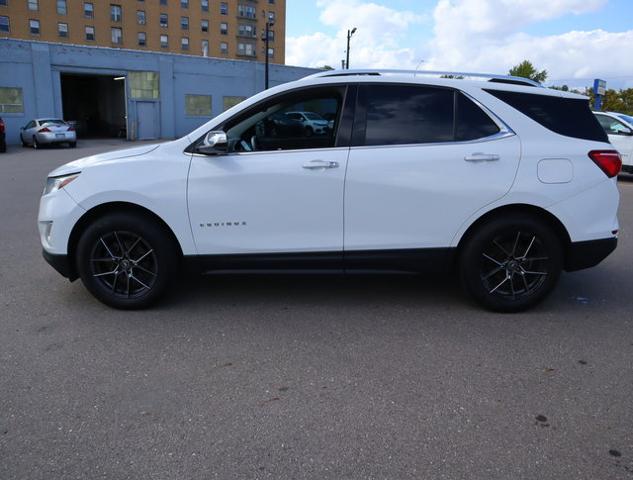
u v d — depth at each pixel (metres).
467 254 4.32
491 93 4.30
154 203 4.18
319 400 3.06
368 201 4.19
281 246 4.27
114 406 2.98
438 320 4.27
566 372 3.41
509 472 2.45
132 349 3.71
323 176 4.15
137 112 33.22
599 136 4.39
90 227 4.26
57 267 4.39
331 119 4.28
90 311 4.41
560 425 2.82
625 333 4.04
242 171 4.18
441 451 2.60
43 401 3.02
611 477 2.42
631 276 5.53
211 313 4.38
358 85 4.29
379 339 3.90
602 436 2.73
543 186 4.19
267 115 4.29
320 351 3.70
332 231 4.24
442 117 4.27
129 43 70.94
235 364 3.50
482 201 4.20
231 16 77.69
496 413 2.93
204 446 2.64
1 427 2.78
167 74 33.44
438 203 4.20
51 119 26.00
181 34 74.44
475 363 3.53
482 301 4.40
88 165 4.29
